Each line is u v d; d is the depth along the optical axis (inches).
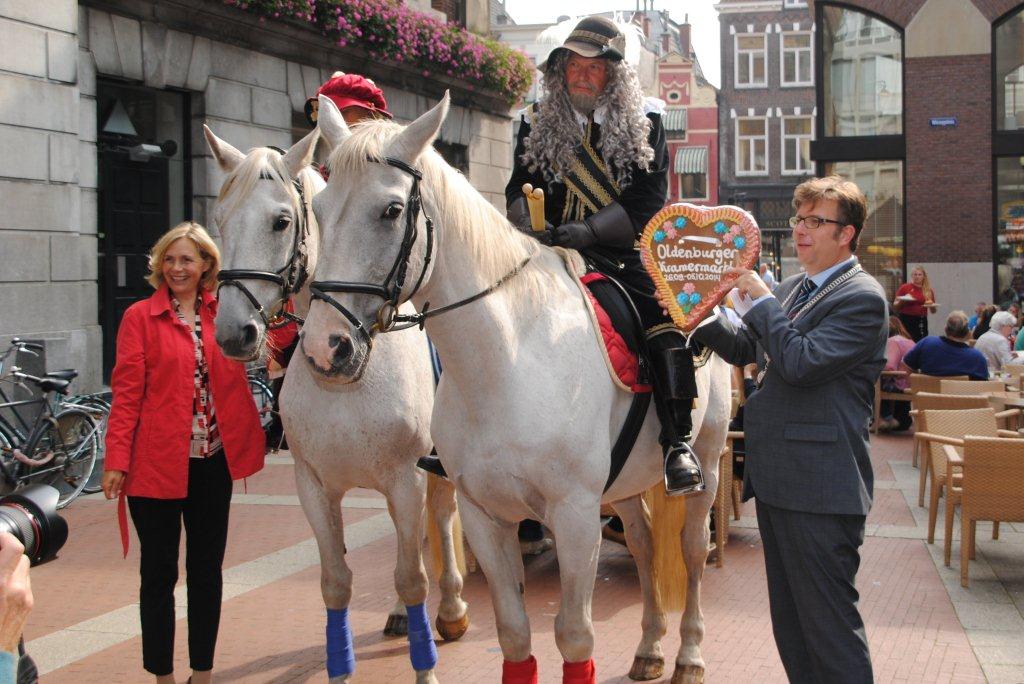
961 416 300.2
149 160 485.4
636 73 163.3
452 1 757.9
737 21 1911.9
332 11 553.6
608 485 152.3
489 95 745.0
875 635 203.6
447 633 203.9
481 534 140.6
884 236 912.9
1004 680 178.2
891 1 890.7
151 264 168.9
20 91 383.2
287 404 165.2
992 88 873.5
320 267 121.2
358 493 358.6
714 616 219.8
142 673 187.5
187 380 161.8
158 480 158.4
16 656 66.7
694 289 146.3
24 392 346.6
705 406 172.9
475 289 133.5
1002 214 882.1
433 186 130.8
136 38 455.2
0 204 376.5
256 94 528.1
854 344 130.6
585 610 138.3
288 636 208.2
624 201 162.2
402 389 163.9
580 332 143.1
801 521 133.1
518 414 134.0
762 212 1927.9
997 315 527.5
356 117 189.2
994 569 255.1
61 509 335.6
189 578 167.8
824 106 920.3
